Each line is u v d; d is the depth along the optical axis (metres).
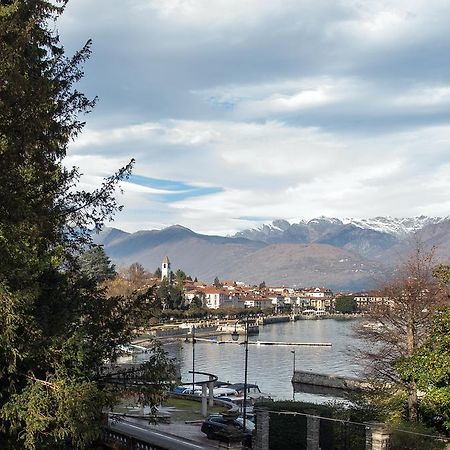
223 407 47.88
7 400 12.95
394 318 33.28
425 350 23.30
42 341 13.02
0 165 12.95
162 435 32.47
